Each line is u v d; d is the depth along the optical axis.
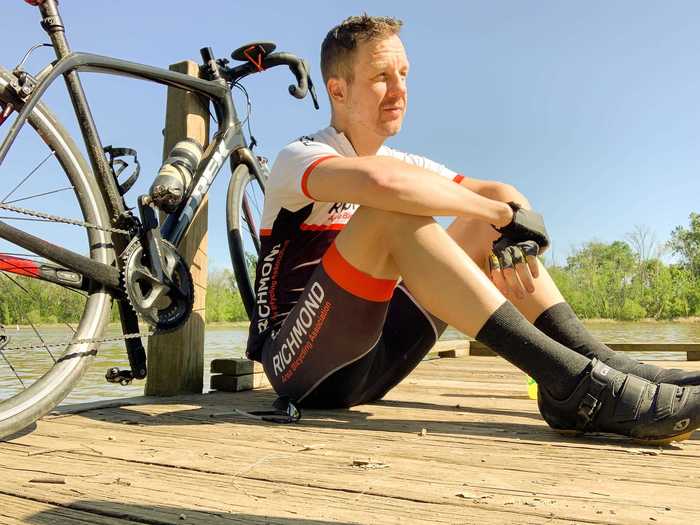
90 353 1.87
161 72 2.33
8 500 1.08
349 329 1.69
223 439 1.59
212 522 0.97
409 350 1.94
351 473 1.25
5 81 1.74
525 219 1.65
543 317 1.68
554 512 1.01
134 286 1.99
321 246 1.90
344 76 1.88
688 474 1.24
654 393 1.45
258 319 1.99
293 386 1.88
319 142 1.87
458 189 1.56
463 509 1.03
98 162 2.02
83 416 1.95
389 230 1.54
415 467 1.30
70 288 1.89
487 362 4.13
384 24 1.85
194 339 2.53
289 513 1.01
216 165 2.52
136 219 2.06
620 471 1.26
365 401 2.09
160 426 1.78
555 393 1.51
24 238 1.73
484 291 1.47
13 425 1.60
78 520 0.99
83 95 2.00
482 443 1.53
